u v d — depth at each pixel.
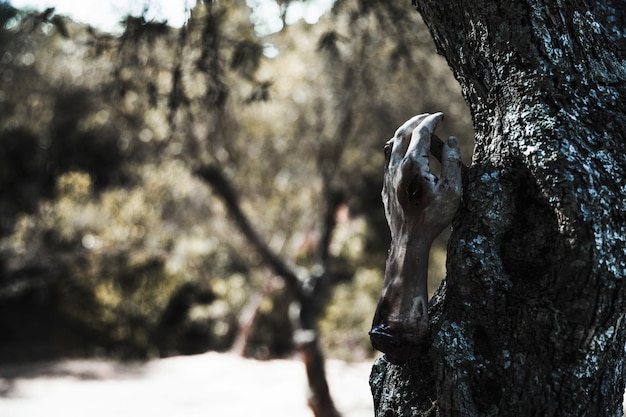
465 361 1.92
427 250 1.93
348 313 12.20
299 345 8.39
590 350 1.81
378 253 12.56
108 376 11.71
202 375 11.70
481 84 2.05
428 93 7.64
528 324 1.85
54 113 9.59
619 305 1.78
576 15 1.96
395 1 5.03
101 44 4.86
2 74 8.51
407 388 2.06
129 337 13.90
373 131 8.59
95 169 10.97
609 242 1.77
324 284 8.90
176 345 14.37
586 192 1.78
